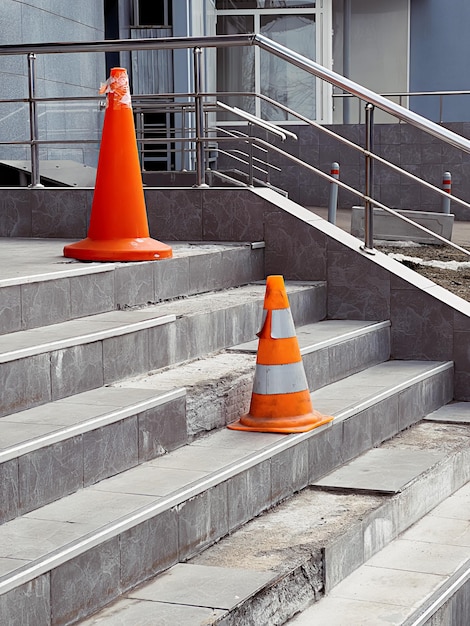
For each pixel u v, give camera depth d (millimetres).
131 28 17578
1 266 5055
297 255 6758
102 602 3176
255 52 21562
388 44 23938
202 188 6945
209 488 3750
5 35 11211
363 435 5137
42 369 3992
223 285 6266
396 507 4406
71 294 4785
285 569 3521
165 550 3492
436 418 5922
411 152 20125
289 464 4375
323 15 21781
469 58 23812
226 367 4918
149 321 4719
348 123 21844
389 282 6531
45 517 3328
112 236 5508
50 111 12289
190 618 3084
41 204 7129
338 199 20500
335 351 5734
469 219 19828
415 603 3664
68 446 3562
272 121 21594
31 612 2879
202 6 19172
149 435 4039
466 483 5312
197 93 7031
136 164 5598
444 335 6434
